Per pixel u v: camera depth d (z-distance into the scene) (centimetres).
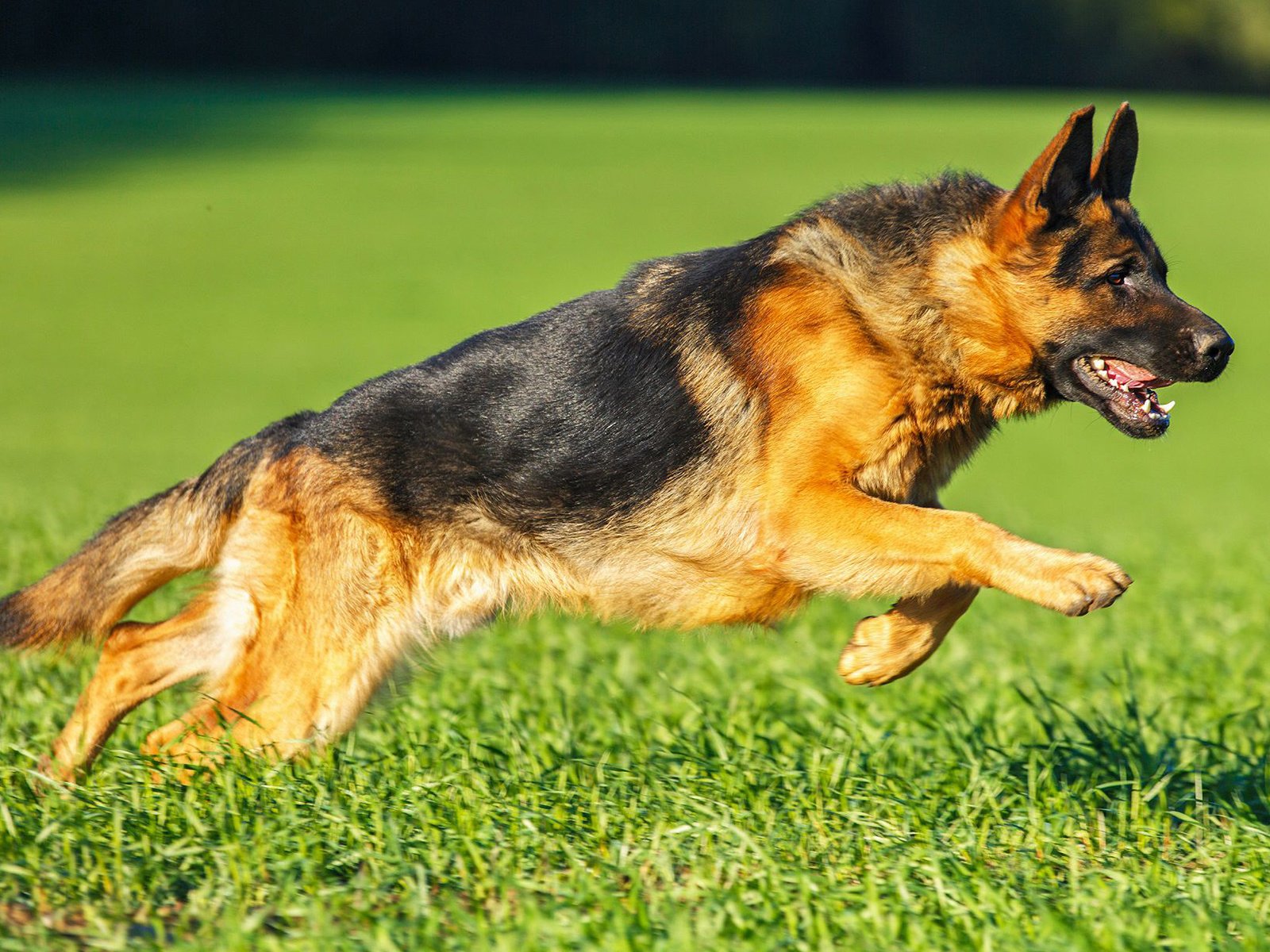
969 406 578
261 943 404
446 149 5050
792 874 454
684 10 7481
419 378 588
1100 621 975
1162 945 417
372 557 579
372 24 6994
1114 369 569
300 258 3675
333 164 4738
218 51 6762
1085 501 1930
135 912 436
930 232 564
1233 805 546
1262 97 7706
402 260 3659
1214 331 543
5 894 432
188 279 3469
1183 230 4119
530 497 575
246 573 587
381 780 533
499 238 3878
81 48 6481
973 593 577
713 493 559
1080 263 553
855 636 592
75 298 3275
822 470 548
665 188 4456
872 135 5272
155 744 571
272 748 562
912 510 535
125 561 613
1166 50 7669
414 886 442
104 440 2095
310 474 585
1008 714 686
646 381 566
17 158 4600
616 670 776
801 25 7625
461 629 596
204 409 2392
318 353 2894
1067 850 485
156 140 4988
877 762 585
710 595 575
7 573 930
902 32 7662
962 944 417
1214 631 904
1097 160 566
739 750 593
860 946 411
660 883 470
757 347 556
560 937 408
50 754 580
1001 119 5797
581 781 554
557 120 5712
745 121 5700
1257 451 2531
